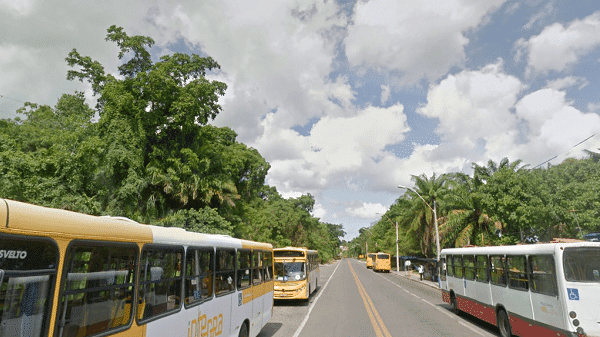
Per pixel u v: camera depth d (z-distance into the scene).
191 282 6.30
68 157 19.55
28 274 3.14
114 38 23.73
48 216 3.42
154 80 22.73
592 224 20.11
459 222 33.53
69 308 3.61
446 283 17.34
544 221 22.09
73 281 3.69
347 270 61.38
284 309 17.38
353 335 11.66
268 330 12.38
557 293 8.72
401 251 60.06
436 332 12.23
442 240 37.47
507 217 23.42
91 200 19.45
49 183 18.78
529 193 22.78
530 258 9.96
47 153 20.81
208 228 23.61
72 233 3.66
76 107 30.16
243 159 36.38
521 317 10.31
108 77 24.12
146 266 4.96
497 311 11.91
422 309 17.47
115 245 4.33
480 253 13.38
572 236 21.92
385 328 12.79
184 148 25.11
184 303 5.98
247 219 34.16
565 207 21.42
